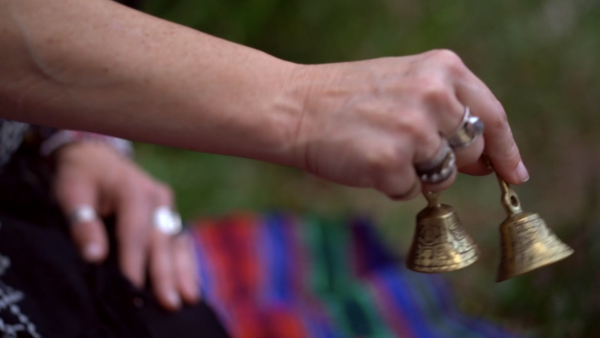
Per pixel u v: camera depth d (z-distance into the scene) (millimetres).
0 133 1071
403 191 669
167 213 1176
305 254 1836
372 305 1650
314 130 665
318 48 2645
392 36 2627
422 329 1588
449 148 663
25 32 621
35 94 642
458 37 2650
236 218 1901
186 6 2504
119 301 979
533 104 2537
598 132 2387
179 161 2455
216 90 658
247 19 2547
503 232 772
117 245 1118
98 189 1164
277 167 2604
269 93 670
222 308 1605
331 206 2379
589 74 2535
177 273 1106
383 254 1871
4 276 896
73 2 636
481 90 667
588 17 2664
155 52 646
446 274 1824
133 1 1154
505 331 1490
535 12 2684
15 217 1059
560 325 1366
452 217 758
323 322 1594
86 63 633
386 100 647
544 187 2170
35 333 834
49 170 1180
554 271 1449
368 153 641
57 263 934
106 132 675
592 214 1616
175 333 1009
